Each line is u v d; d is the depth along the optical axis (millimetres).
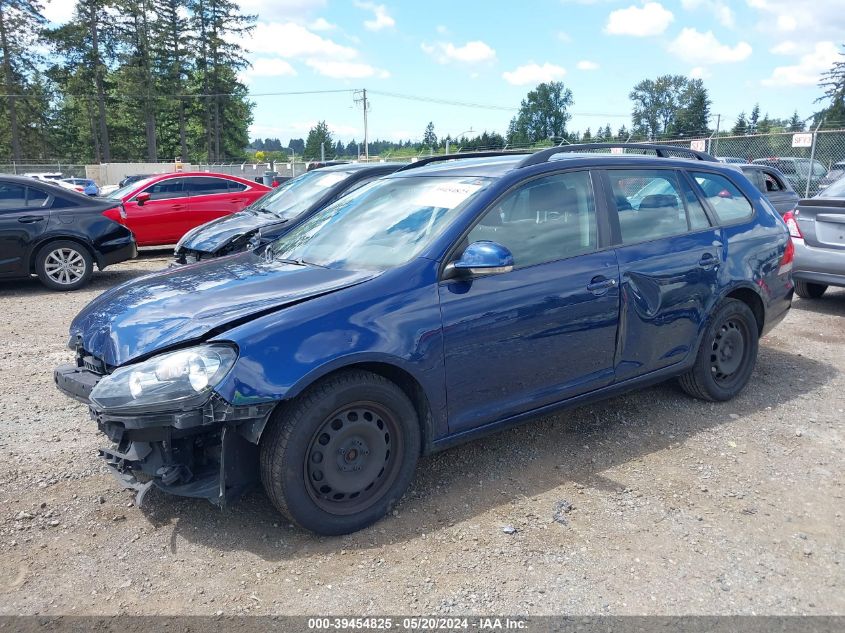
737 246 4590
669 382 5172
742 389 4898
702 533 3125
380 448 3148
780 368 5555
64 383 3324
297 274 3453
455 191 3680
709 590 2719
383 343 3031
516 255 3543
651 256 4059
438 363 3215
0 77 57375
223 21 65000
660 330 4148
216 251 7121
